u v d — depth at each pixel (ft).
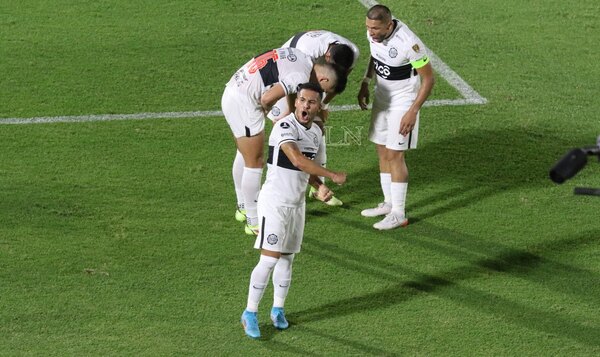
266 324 91.20
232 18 164.45
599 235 107.04
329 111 134.31
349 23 163.73
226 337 88.89
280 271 89.25
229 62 148.15
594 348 88.58
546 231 107.76
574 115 135.33
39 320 90.12
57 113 131.23
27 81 140.05
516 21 166.40
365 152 124.77
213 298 94.48
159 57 149.07
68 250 101.24
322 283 97.71
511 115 135.03
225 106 102.58
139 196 112.16
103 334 88.48
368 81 110.11
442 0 174.60
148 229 105.70
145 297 94.12
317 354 86.94
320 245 104.42
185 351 86.58
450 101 138.62
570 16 168.96
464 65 149.79
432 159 123.44
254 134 102.01
